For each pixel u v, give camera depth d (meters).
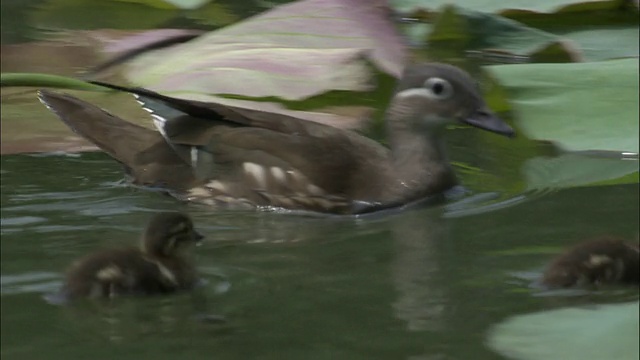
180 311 12.55
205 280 13.25
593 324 10.14
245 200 15.34
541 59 18.22
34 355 11.57
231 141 15.45
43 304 12.50
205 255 13.91
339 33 17.69
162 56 18.22
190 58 17.45
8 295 12.66
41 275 13.08
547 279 12.98
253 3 20.61
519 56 18.30
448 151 16.67
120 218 14.55
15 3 20.62
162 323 12.25
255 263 13.71
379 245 14.19
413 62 17.69
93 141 15.84
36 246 13.73
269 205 15.31
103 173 15.60
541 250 13.79
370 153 15.65
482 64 18.05
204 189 15.38
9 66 18.25
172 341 11.88
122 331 12.06
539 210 14.90
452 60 18.22
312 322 12.22
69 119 16.00
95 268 12.84
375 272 13.39
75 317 12.33
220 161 15.44
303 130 15.66
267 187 15.29
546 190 15.43
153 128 16.34
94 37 19.30
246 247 14.16
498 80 15.93
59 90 17.28
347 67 17.09
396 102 15.88
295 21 17.83
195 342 11.87
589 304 12.53
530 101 15.52
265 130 15.56
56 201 14.84
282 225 14.86
